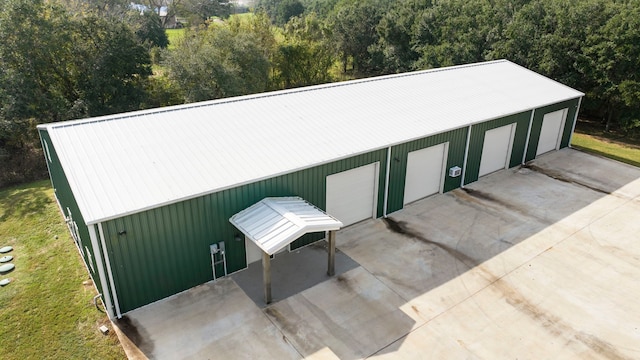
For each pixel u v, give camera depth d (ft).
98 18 81.10
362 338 32.81
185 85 90.79
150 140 41.22
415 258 42.88
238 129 45.44
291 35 128.98
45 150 53.93
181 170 37.78
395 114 54.49
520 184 60.34
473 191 58.08
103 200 32.94
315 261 42.19
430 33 127.75
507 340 32.89
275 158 41.63
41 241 46.91
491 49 104.88
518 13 96.37
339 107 53.93
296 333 33.19
